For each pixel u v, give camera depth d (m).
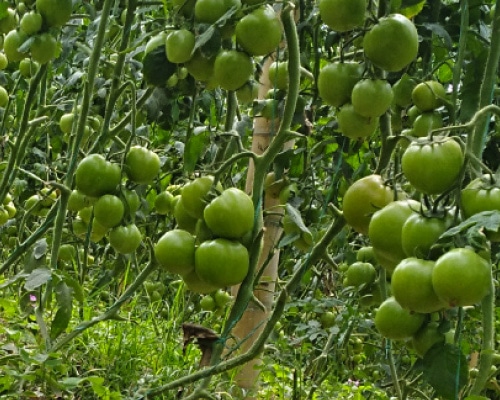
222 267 1.37
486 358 1.31
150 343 2.51
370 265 2.10
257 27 1.38
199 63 1.47
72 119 2.54
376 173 1.52
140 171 1.79
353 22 1.39
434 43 2.00
